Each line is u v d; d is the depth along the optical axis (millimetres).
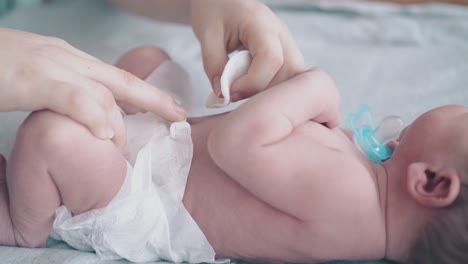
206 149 770
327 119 768
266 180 672
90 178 663
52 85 627
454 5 1638
